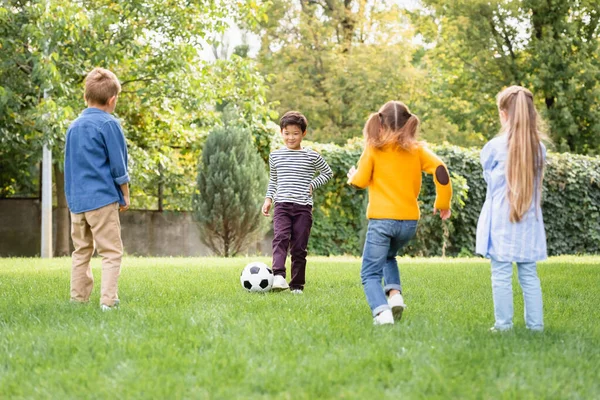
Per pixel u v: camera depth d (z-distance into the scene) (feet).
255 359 10.09
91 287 16.31
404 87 83.51
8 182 48.29
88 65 40.14
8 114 40.09
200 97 42.52
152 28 41.68
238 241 42.80
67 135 15.34
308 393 8.50
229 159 42.22
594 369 9.80
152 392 8.55
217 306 15.29
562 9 70.54
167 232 50.83
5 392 8.80
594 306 17.31
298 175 19.86
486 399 8.41
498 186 12.53
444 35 78.48
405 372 9.41
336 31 87.71
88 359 10.16
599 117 70.08
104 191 15.15
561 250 49.75
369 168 13.30
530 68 71.26
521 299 18.45
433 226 45.96
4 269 26.84
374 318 13.16
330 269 26.86
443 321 13.58
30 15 37.01
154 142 48.32
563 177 49.11
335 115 83.35
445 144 47.42
